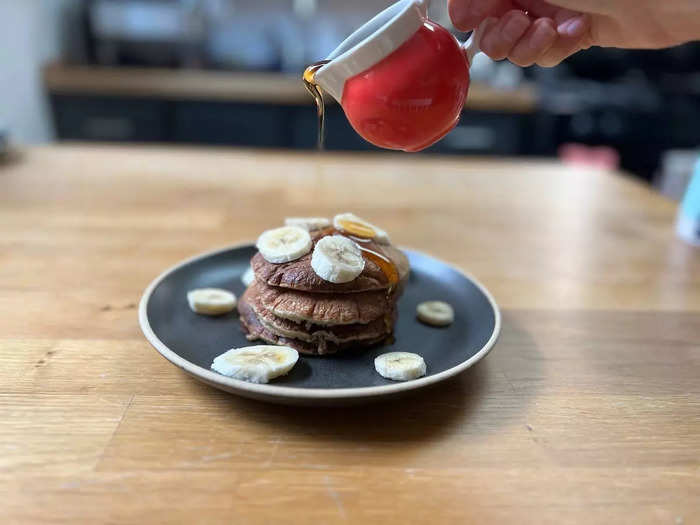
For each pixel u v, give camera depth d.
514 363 0.28
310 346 0.27
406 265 0.31
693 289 0.38
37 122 0.94
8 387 0.24
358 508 0.19
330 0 1.18
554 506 0.19
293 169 0.65
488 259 0.42
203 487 0.19
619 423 0.24
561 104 1.00
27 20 0.93
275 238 0.29
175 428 0.22
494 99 0.98
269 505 0.19
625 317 0.34
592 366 0.28
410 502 0.19
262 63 1.15
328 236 0.29
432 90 0.23
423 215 0.51
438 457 0.22
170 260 0.39
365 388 0.22
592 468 0.21
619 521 0.19
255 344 0.28
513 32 0.26
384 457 0.21
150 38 1.06
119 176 0.58
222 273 0.36
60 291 0.34
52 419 0.22
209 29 1.15
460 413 0.24
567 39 0.29
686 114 1.03
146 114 0.99
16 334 0.29
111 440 0.21
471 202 0.56
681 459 0.22
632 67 1.11
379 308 0.28
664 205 0.57
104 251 0.40
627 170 1.07
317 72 0.24
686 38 0.30
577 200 0.58
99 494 0.19
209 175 0.60
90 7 1.03
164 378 0.26
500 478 0.21
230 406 0.24
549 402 0.25
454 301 0.33
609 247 0.45
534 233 0.48
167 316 0.30
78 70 0.99
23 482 0.19
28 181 0.55
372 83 0.23
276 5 1.17
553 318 0.33
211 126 1.00
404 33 0.22
